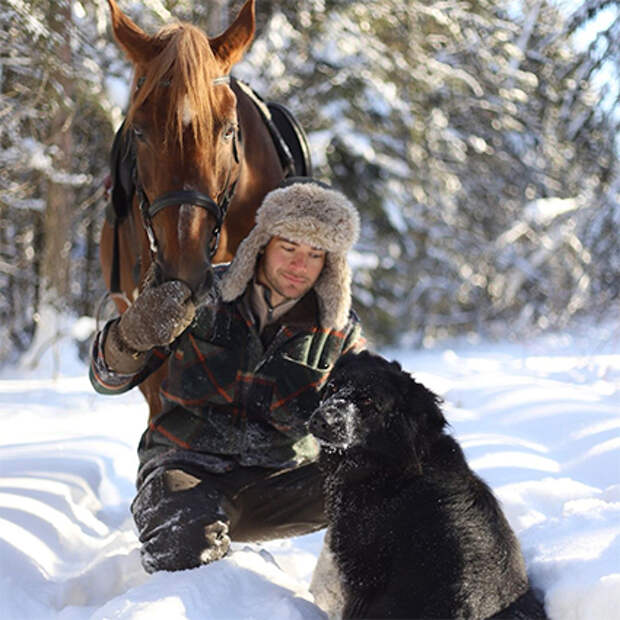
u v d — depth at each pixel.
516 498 4.77
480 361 13.81
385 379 3.59
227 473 4.10
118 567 4.33
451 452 3.61
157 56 4.20
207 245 4.04
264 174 5.38
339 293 4.06
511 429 7.06
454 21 17.02
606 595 3.07
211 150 4.10
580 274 16.08
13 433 6.93
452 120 18.81
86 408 8.36
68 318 11.50
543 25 17.66
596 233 14.73
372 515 3.46
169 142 4.04
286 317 4.12
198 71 4.08
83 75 9.93
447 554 3.24
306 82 15.94
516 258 19.02
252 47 14.92
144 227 4.68
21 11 8.23
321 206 3.94
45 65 9.08
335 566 3.56
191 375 4.05
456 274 19.86
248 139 5.29
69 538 4.62
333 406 3.50
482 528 3.36
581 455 5.90
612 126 11.44
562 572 3.46
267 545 4.82
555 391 8.05
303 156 6.15
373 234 18.17
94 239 14.78
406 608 3.15
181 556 3.70
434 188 17.86
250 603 3.42
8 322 13.32
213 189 4.12
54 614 3.63
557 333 17.12
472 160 19.31
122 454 6.48
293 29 15.31
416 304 19.98
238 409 4.08
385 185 16.98
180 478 3.94
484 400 8.20
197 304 3.85
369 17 15.83
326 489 3.76
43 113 10.04
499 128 18.50
